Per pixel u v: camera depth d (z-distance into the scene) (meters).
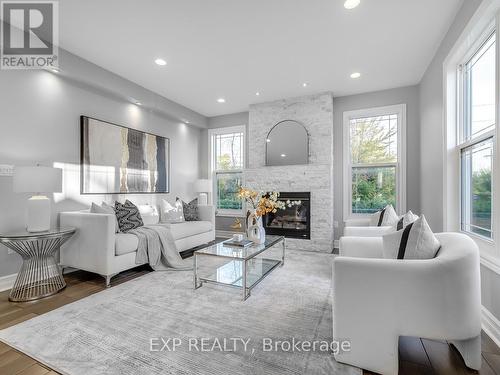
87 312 2.06
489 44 2.12
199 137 5.77
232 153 5.58
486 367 1.42
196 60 3.25
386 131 4.29
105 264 2.62
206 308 2.12
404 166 4.09
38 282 2.55
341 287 1.45
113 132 3.77
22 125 2.76
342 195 4.49
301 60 3.26
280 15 2.41
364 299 1.40
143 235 3.12
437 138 3.06
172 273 3.03
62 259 2.98
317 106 4.45
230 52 3.07
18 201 2.71
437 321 1.29
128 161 4.02
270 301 2.26
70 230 2.63
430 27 2.60
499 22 1.76
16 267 2.71
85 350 1.57
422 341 1.69
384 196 4.29
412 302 1.32
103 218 2.64
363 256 2.16
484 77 2.20
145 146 4.36
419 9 2.34
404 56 3.16
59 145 3.10
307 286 2.61
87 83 3.35
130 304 2.20
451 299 1.29
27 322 1.90
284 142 4.67
